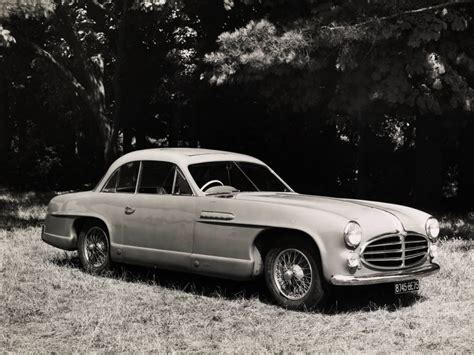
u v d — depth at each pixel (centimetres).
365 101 1252
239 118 2130
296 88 1381
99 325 637
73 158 2861
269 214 705
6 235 1284
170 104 2669
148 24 2039
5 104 3078
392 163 2475
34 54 2161
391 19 1189
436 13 1187
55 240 930
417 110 1451
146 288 800
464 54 1240
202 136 2247
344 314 676
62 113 2916
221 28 1756
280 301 702
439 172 1862
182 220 773
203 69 1795
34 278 865
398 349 564
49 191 2689
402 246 703
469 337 601
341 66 1185
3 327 639
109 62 2689
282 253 703
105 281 840
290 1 1427
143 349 559
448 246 1120
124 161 874
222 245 738
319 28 1215
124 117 2689
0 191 2558
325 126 2239
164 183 816
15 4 1431
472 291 790
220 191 780
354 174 2608
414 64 1196
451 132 1902
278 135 2161
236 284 830
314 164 2380
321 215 680
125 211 838
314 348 565
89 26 2136
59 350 560
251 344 575
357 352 549
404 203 2280
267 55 1243
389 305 727
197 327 635
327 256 664
